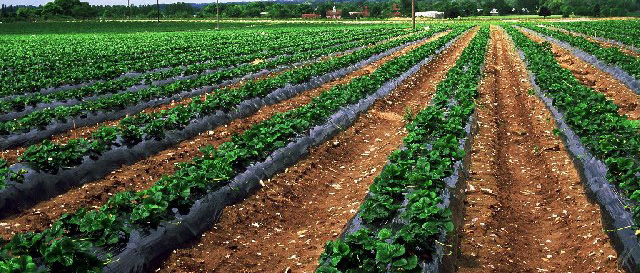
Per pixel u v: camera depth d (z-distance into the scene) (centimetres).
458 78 1953
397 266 609
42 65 2920
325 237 873
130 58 3381
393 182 843
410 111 1759
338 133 1438
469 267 746
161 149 1307
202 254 805
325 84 2258
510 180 1127
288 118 1395
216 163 995
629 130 1106
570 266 760
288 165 1163
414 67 2577
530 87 2070
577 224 877
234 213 923
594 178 974
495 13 15688
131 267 721
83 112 1583
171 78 2342
